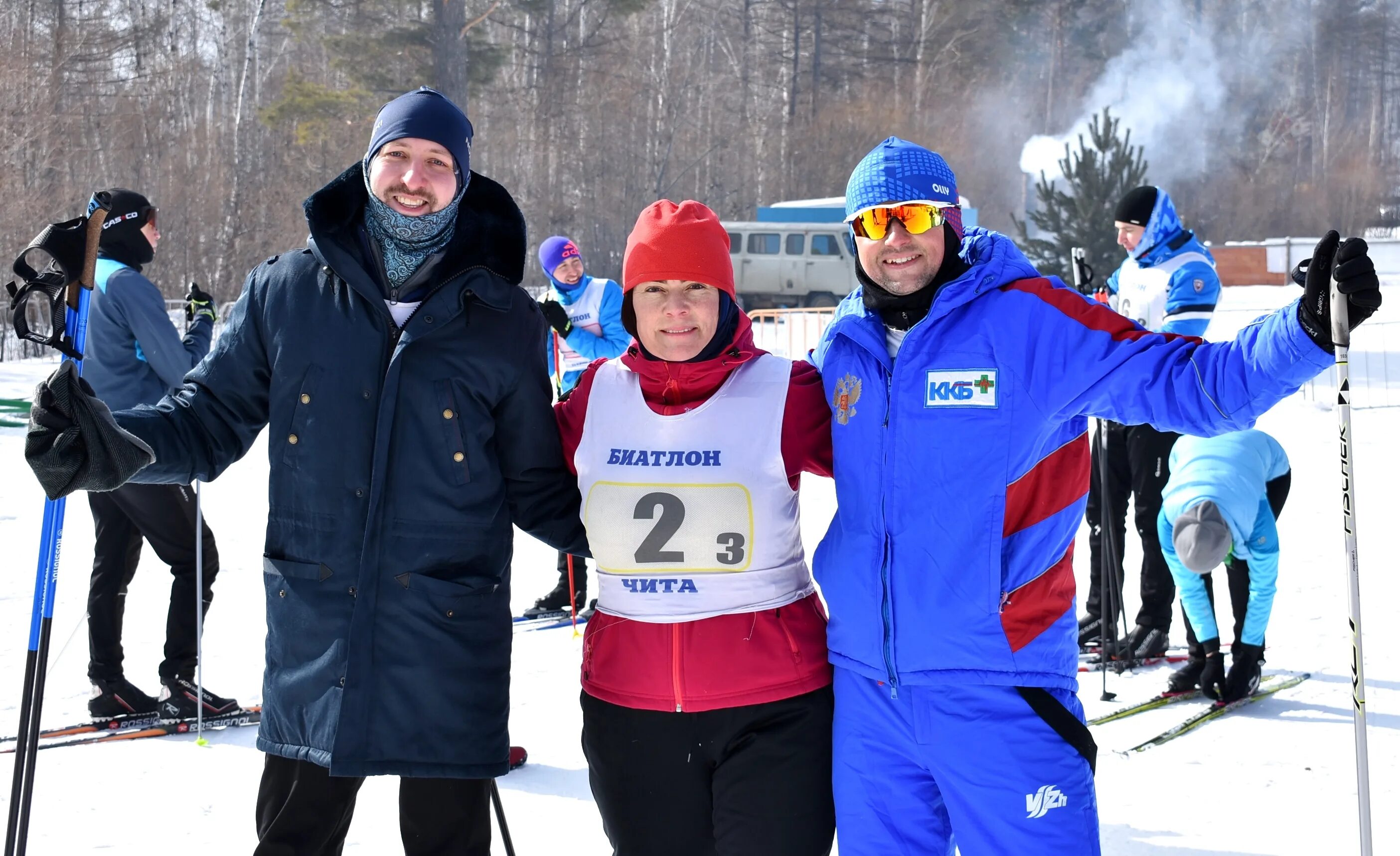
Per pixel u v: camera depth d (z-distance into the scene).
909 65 47.50
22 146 23.27
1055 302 2.28
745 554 2.35
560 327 5.75
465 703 2.33
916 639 2.27
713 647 2.33
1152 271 5.20
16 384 14.70
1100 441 5.03
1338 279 1.98
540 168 38.03
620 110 38.97
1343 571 6.20
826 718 2.41
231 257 25.56
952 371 2.29
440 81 27.33
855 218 2.38
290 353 2.34
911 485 2.30
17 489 8.81
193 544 4.16
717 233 2.42
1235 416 2.12
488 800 2.45
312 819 2.36
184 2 37.34
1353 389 13.88
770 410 2.40
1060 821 2.21
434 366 2.33
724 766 2.38
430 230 2.33
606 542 2.40
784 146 41.56
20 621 5.38
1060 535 2.29
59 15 29.14
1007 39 46.00
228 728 4.21
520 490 2.49
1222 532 4.10
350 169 2.39
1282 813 3.44
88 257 2.29
